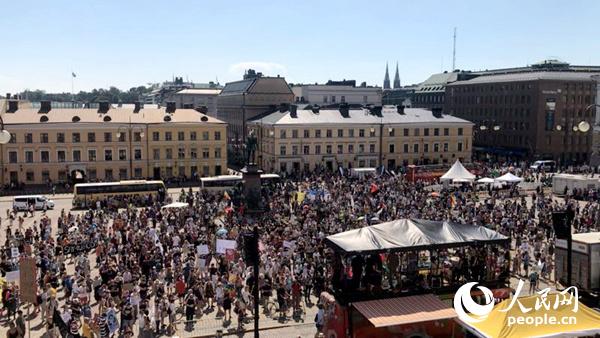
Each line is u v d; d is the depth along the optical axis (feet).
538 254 135.03
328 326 84.58
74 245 152.87
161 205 226.58
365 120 388.78
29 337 97.91
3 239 182.50
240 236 153.99
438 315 75.25
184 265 125.39
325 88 599.57
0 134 100.83
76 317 100.63
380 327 78.89
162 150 343.87
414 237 80.79
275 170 369.09
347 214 180.14
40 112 335.06
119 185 252.83
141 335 99.71
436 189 268.00
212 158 353.92
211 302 117.91
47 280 112.57
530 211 196.85
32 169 321.73
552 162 408.46
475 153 524.52
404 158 393.91
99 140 331.16
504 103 508.53
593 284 102.73
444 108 607.37
